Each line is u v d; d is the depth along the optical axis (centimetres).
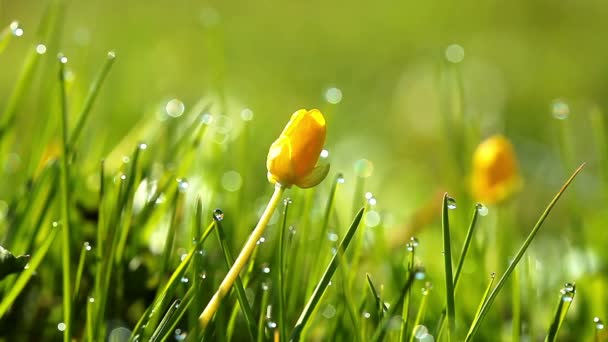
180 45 156
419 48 171
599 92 153
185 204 51
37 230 46
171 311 43
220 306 42
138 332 44
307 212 48
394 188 87
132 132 59
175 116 56
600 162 57
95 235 48
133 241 48
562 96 151
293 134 42
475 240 52
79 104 54
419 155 118
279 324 43
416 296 50
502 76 153
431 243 58
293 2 189
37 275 47
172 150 53
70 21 162
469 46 171
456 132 60
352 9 187
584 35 175
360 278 51
